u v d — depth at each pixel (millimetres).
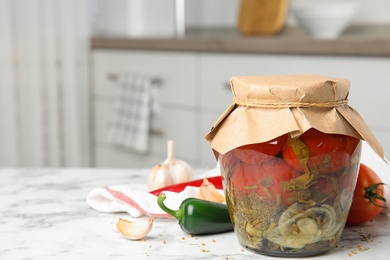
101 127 4152
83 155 4203
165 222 1133
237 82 973
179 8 4023
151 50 3680
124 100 3822
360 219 1108
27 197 1299
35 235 1050
